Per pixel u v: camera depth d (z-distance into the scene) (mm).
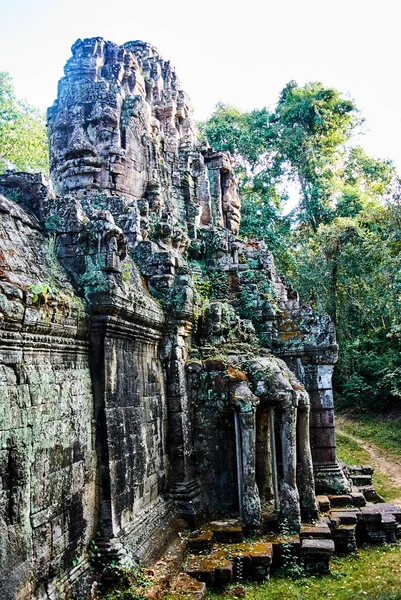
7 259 6125
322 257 27719
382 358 24266
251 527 9312
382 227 26016
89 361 7422
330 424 12406
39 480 5746
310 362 12805
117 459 7516
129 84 16109
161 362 10289
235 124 33406
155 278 10492
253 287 13469
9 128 25641
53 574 5852
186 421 10352
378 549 10016
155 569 7430
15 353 5512
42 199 8047
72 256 7684
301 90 34781
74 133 13555
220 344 11516
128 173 13891
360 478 13289
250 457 9594
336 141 34500
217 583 7930
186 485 9875
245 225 29125
